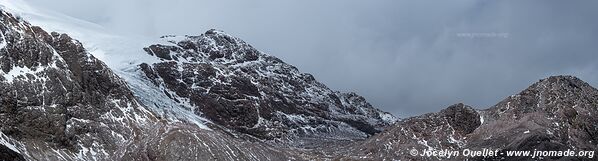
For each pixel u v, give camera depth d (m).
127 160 151.25
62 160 141.38
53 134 146.00
